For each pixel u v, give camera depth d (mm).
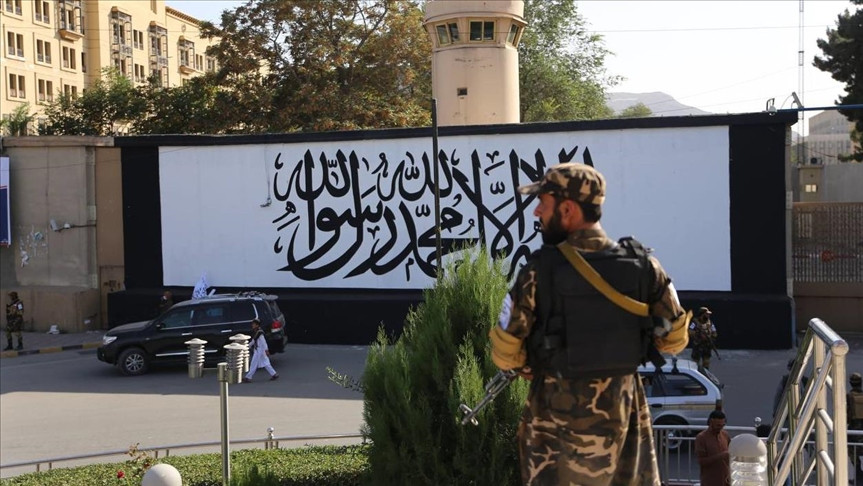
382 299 23188
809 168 43750
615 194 21641
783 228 20766
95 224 26328
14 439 14375
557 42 46844
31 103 62781
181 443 13773
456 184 22812
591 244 2996
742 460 5234
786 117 20391
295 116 38312
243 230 24547
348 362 20875
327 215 23891
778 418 4414
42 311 26188
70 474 10828
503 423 6020
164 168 25031
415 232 23188
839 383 3350
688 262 21312
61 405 16984
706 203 21156
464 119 27406
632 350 2955
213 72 40938
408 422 6078
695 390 12422
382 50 38875
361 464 9672
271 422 15125
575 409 2988
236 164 24500
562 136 21953
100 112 39906
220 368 8555
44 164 26406
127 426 15102
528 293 2992
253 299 20344
